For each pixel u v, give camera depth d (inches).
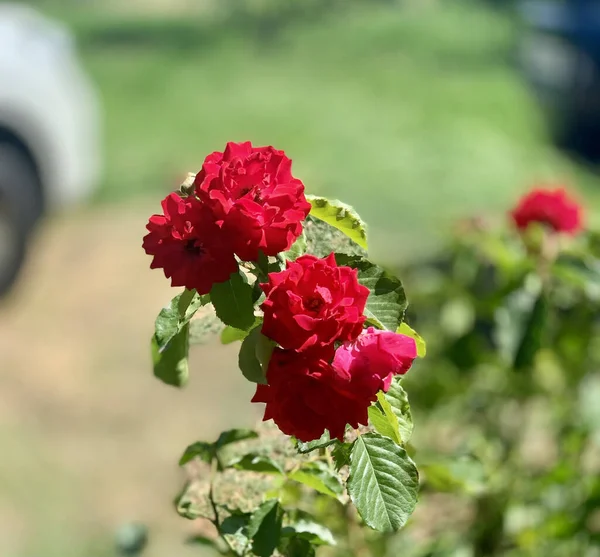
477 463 79.4
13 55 223.8
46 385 186.9
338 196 289.7
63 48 240.8
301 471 62.4
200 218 50.3
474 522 99.7
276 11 608.4
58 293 228.2
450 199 292.2
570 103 388.8
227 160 53.9
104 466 161.2
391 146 343.6
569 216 100.8
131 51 529.7
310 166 313.9
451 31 573.9
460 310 110.0
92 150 243.3
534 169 333.4
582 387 110.0
